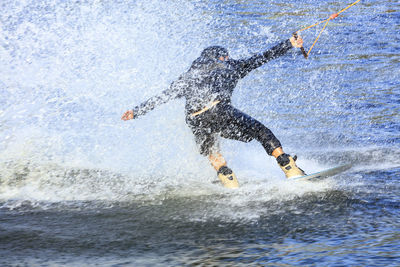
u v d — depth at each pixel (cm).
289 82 4059
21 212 1891
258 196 2014
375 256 1411
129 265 1418
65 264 1437
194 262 1427
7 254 1513
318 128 3066
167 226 1728
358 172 2283
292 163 2100
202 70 2117
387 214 1759
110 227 1733
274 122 3203
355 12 6669
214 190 2109
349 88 3881
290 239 1576
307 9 6812
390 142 2781
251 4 6931
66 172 2336
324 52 4953
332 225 1678
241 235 1627
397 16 6419
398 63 4516
